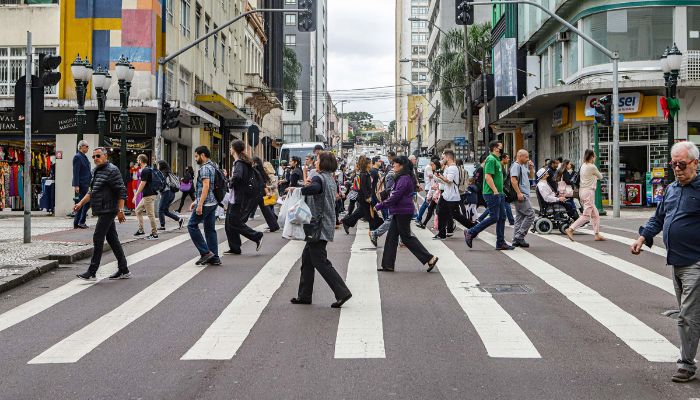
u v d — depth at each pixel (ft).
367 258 39.63
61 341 21.80
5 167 86.12
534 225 52.42
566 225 51.70
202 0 116.06
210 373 18.10
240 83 152.56
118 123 87.76
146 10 87.97
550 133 109.81
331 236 26.25
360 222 66.39
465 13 65.98
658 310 25.40
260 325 23.43
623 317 24.23
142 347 20.86
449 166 48.78
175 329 23.07
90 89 86.58
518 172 42.14
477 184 56.34
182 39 103.50
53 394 16.60
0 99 86.38
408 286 30.48
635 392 16.46
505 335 21.76
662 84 84.48
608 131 91.09
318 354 19.75
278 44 211.41
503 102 120.06
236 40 148.46
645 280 31.58
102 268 36.78
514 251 41.81
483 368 18.31
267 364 18.83
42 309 26.78
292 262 38.11
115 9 87.71
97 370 18.53
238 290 29.94
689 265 17.33
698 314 17.06
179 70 101.76
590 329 22.57
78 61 58.29
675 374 17.38
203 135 119.65
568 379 17.42
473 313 24.93
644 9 87.61
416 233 53.52
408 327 22.89
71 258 38.81
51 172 85.51
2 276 32.09
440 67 164.96
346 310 25.64
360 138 597.52
